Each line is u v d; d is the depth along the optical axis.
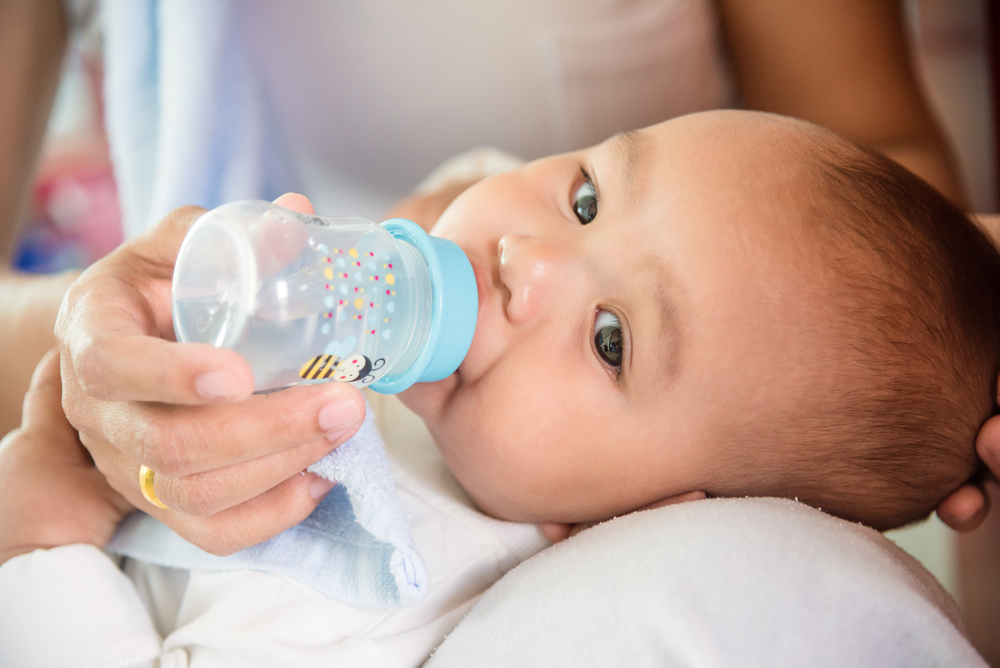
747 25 1.68
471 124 1.65
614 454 0.81
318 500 0.75
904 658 0.57
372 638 0.72
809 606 0.56
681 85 1.66
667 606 0.55
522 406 0.80
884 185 0.85
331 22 1.49
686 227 0.80
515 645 0.63
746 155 0.85
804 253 0.79
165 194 1.28
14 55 1.46
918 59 2.26
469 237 0.88
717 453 0.82
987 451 0.83
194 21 1.27
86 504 0.88
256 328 0.58
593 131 1.65
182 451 0.60
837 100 1.63
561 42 1.55
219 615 0.75
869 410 0.80
